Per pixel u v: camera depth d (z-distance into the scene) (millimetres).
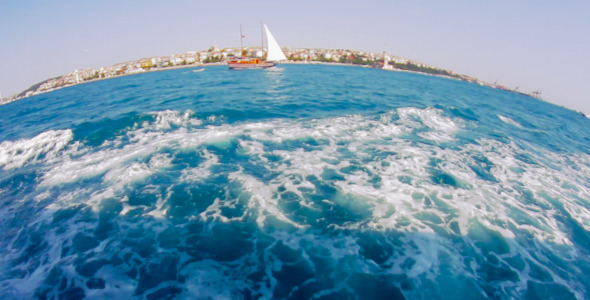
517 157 10547
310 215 6465
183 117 13852
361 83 36156
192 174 8422
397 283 4703
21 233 6145
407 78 61969
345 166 8867
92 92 35062
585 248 5766
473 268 5020
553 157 11469
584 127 26906
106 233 6027
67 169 8961
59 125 15008
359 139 11320
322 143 10820
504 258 5285
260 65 75438
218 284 4762
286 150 10141
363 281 4758
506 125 16922
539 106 45000
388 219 6258
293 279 4848
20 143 11180
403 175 8320
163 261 5258
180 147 10320
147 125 12867
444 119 15070
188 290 4652
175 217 6508
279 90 26062
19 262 5344
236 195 7305
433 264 5078
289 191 7418
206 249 5535
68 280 4883
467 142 11773
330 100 20266
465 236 5785
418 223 6125
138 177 8266
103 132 11977
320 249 5469
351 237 5750
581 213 6984
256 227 6117
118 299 4500
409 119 14242
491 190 7738
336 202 6930
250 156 9641
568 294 4621
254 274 4957
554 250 5609
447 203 6902
